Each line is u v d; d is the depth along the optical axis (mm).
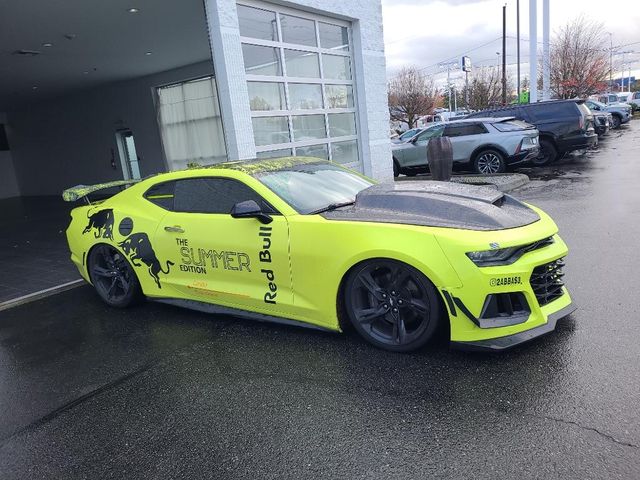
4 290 6277
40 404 3434
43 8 7961
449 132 13883
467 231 3316
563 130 14078
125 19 9125
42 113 18922
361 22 10688
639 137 21609
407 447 2611
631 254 5449
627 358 3248
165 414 3156
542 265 3412
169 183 4730
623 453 2404
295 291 3895
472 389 3068
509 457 2459
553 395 2924
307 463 2568
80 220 5402
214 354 3922
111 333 4574
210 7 7516
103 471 2676
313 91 9836
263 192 4074
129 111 16188
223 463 2637
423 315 3412
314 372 3475
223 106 7824
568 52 31531
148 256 4754
